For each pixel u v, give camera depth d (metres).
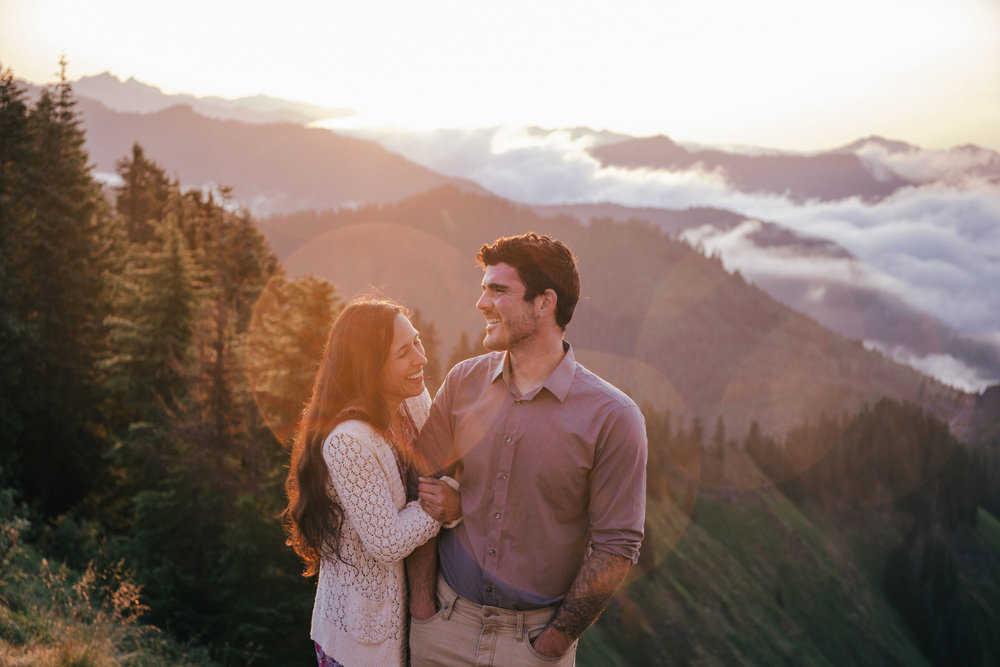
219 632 17.73
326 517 2.90
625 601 95.31
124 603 7.87
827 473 137.25
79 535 18.25
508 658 2.75
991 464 147.88
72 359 29.05
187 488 20.17
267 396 22.38
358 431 2.82
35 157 32.50
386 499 2.83
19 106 32.62
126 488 27.69
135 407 25.50
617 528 2.65
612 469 2.66
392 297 3.17
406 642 3.06
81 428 28.25
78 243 30.98
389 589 2.96
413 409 3.28
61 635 6.20
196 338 22.56
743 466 134.12
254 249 41.88
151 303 25.61
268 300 36.72
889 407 145.38
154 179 65.31
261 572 18.72
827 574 118.56
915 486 136.62
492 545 2.78
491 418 2.82
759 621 102.31
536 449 2.71
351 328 2.90
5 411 25.86
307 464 2.92
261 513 19.45
